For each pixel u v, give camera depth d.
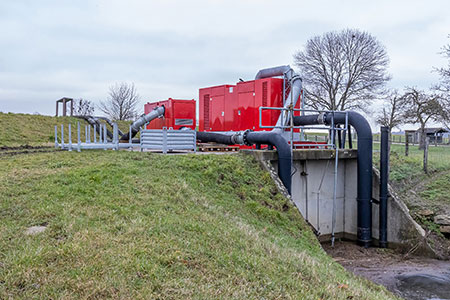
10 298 3.99
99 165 10.00
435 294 8.63
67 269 4.63
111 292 4.28
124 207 7.09
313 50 38.75
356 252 12.42
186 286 4.64
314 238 9.73
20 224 6.03
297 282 5.55
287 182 11.88
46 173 9.15
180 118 16.22
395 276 9.83
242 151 12.41
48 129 22.81
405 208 13.07
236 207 9.27
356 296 5.88
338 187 14.20
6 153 13.34
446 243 12.59
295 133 14.44
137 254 5.15
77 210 6.70
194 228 6.50
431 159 20.53
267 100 14.30
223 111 16.09
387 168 13.04
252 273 5.42
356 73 37.56
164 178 9.43
